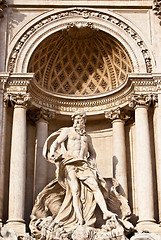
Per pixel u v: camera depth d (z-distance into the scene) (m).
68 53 33.41
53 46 32.69
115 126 32.38
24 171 29.47
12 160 29.45
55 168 32.50
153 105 30.95
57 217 28.44
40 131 32.03
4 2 31.91
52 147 28.97
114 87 33.22
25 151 29.89
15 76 30.59
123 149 31.91
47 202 29.28
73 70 33.88
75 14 32.31
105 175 32.75
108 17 32.34
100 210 29.53
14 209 28.61
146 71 31.27
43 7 32.38
